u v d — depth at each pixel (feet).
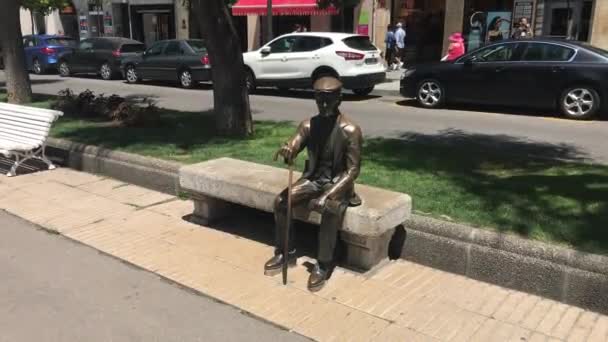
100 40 70.69
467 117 39.11
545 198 16.84
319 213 13.75
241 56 27.27
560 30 61.11
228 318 12.22
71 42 80.02
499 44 40.98
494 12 64.85
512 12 63.57
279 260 14.42
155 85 63.57
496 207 16.08
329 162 13.94
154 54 62.69
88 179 23.32
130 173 22.54
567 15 60.23
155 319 12.17
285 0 73.61
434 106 44.04
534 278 13.21
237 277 14.16
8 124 25.94
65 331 11.67
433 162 22.59
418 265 14.93
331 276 14.24
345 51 48.29
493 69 40.70
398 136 31.35
